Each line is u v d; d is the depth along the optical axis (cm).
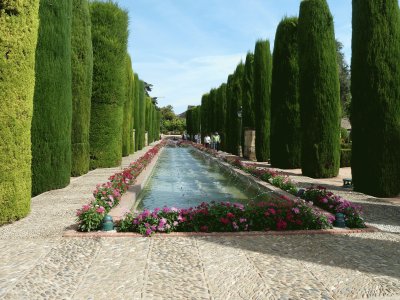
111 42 1527
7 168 576
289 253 451
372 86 936
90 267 395
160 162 2084
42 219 612
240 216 568
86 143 1320
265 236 529
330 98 1267
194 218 554
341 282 364
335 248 474
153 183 1217
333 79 1276
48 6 930
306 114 1308
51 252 441
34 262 407
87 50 1302
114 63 1548
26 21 611
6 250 447
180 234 525
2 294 327
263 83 1988
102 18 1516
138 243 484
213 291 339
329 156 1266
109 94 1536
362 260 429
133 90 2678
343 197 886
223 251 456
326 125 1265
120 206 677
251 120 2283
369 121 938
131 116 2522
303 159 1326
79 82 1263
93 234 514
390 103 916
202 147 3184
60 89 962
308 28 1306
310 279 371
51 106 927
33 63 646
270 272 388
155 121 5922
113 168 1539
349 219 588
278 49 1650
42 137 902
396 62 924
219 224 548
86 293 331
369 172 932
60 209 695
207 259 425
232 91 2672
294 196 784
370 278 375
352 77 995
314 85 1279
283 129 1614
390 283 363
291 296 331
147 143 4247
